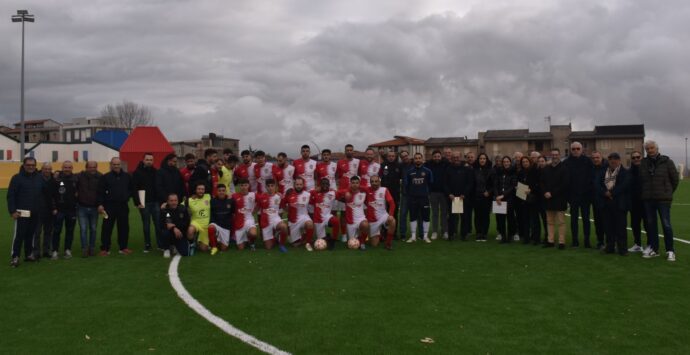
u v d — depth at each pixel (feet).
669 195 29.84
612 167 31.86
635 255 31.71
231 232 35.45
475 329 17.72
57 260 31.55
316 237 37.96
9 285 24.77
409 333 17.34
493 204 36.58
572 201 34.47
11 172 141.59
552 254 32.32
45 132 277.23
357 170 39.86
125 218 34.24
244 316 19.38
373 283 24.61
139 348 16.15
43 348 16.24
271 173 39.50
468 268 28.09
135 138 138.62
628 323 18.35
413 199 38.42
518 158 36.81
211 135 267.39
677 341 16.56
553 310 19.95
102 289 23.82
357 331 17.57
